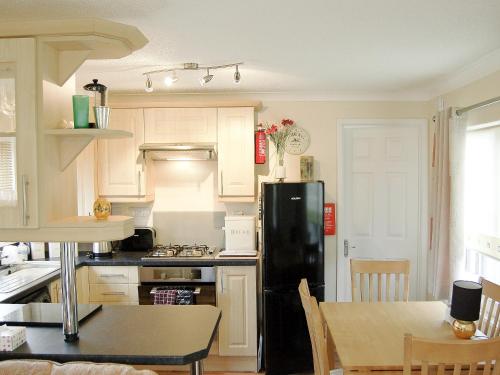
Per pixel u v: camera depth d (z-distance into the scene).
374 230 3.97
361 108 3.89
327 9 1.89
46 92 1.83
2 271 3.03
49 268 3.19
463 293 1.99
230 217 3.58
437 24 2.10
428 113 3.86
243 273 3.37
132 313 2.14
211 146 3.54
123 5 1.83
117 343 1.75
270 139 3.89
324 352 1.88
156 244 3.96
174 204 3.96
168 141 3.63
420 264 3.93
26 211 1.81
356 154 3.96
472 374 1.67
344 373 1.80
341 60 2.76
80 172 3.62
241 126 3.62
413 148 3.91
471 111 2.96
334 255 3.94
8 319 1.99
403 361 1.69
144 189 3.65
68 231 1.82
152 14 1.94
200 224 3.96
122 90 3.67
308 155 3.90
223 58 2.68
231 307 3.38
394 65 2.89
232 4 1.82
